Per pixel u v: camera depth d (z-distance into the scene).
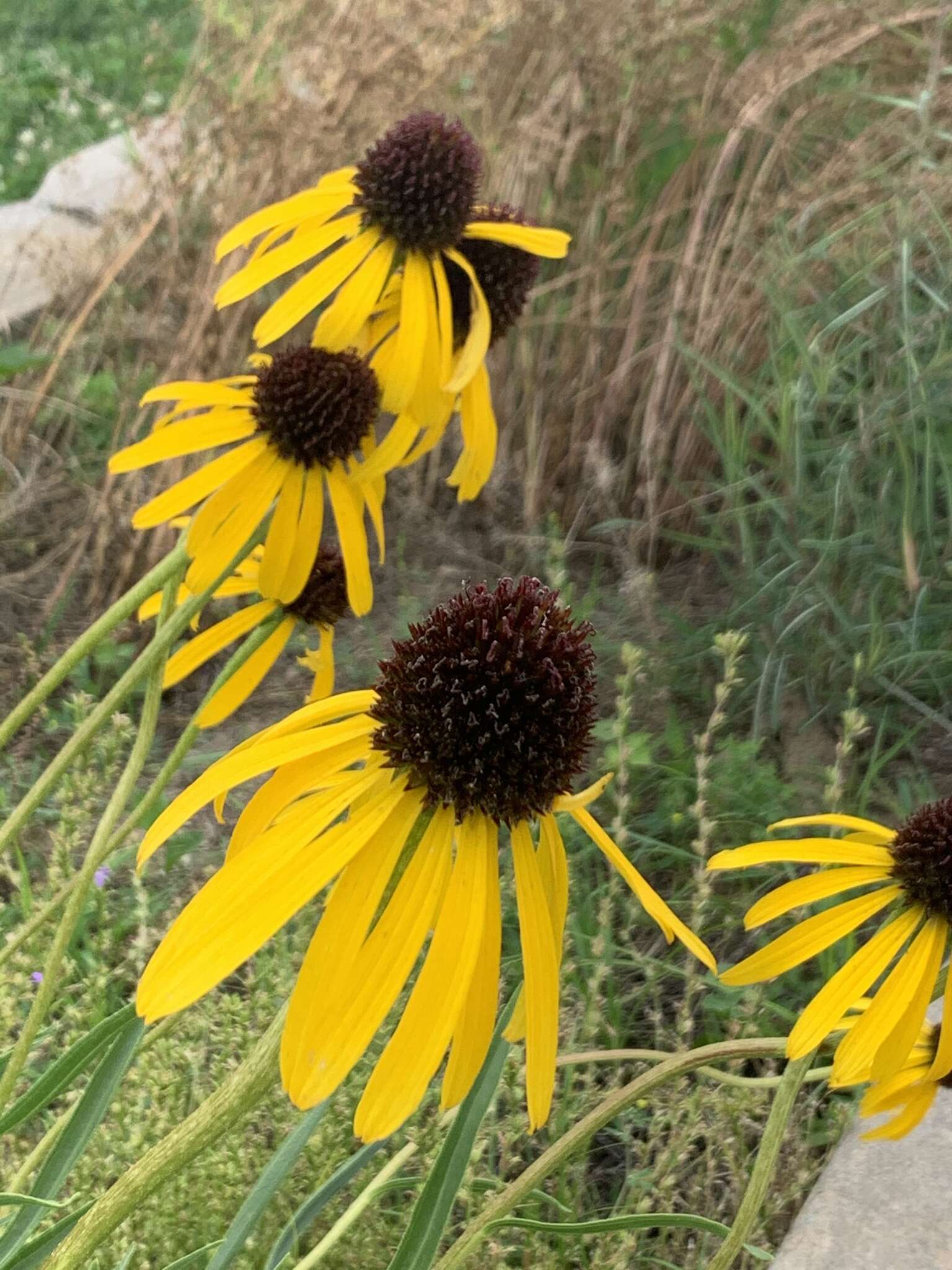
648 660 0.71
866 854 0.35
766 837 0.61
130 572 0.81
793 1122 0.49
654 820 0.63
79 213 1.14
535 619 0.30
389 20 0.84
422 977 0.27
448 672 0.29
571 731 0.29
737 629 0.72
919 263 0.72
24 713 0.38
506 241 0.42
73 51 1.68
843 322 0.66
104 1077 0.31
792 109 0.83
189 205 0.90
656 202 0.86
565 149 0.83
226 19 0.90
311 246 0.42
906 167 0.74
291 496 0.41
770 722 0.70
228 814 0.67
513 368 0.85
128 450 0.41
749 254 0.79
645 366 0.83
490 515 0.85
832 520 0.69
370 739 0.30
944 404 0.66
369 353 0.43
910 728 0.69
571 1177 0.49
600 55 0.81
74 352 0.93
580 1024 0.51
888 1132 0.35
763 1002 0.51
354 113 0.81
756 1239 0.47
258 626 0.43
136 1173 0.26
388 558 0.84
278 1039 0.27
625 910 0.59
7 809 0.66
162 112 1.32
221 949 0.27
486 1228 0.33
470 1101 0.32
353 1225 0.42
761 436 0.83
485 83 0.85
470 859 0.28
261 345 0.40
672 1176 0.46
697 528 0.82
